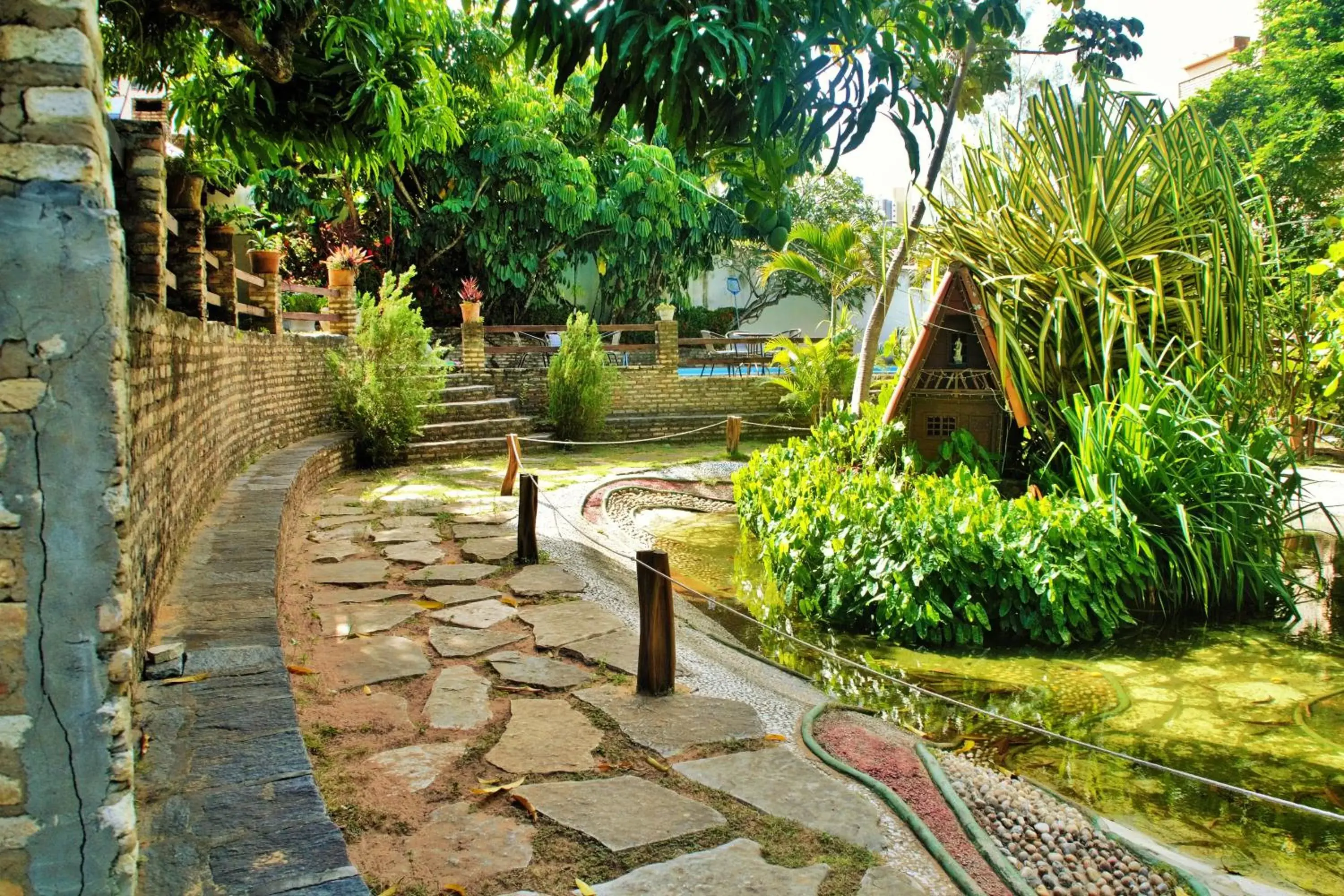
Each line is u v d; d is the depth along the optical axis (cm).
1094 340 730
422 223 1750
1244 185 758
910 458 744
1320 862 320
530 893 255
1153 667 516
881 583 573
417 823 292
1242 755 405
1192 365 704
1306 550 793
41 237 165
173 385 452
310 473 881
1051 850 310
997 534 570
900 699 466
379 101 509
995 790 349
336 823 258
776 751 358
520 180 1712
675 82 252
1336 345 807
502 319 1953
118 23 483
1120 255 711
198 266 596
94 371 169
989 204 799
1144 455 623
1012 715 448
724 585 695
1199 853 326
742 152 326
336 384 1157
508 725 372
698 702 405
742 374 1762
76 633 171
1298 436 834
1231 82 1667
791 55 283
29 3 162
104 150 175
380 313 1134
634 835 288
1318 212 1402
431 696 400
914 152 327
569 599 566
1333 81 1471
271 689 319
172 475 450
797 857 279
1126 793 370
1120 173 727
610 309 2034
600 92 279
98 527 171
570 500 909
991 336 748
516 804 307
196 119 554
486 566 638
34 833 173
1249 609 624
